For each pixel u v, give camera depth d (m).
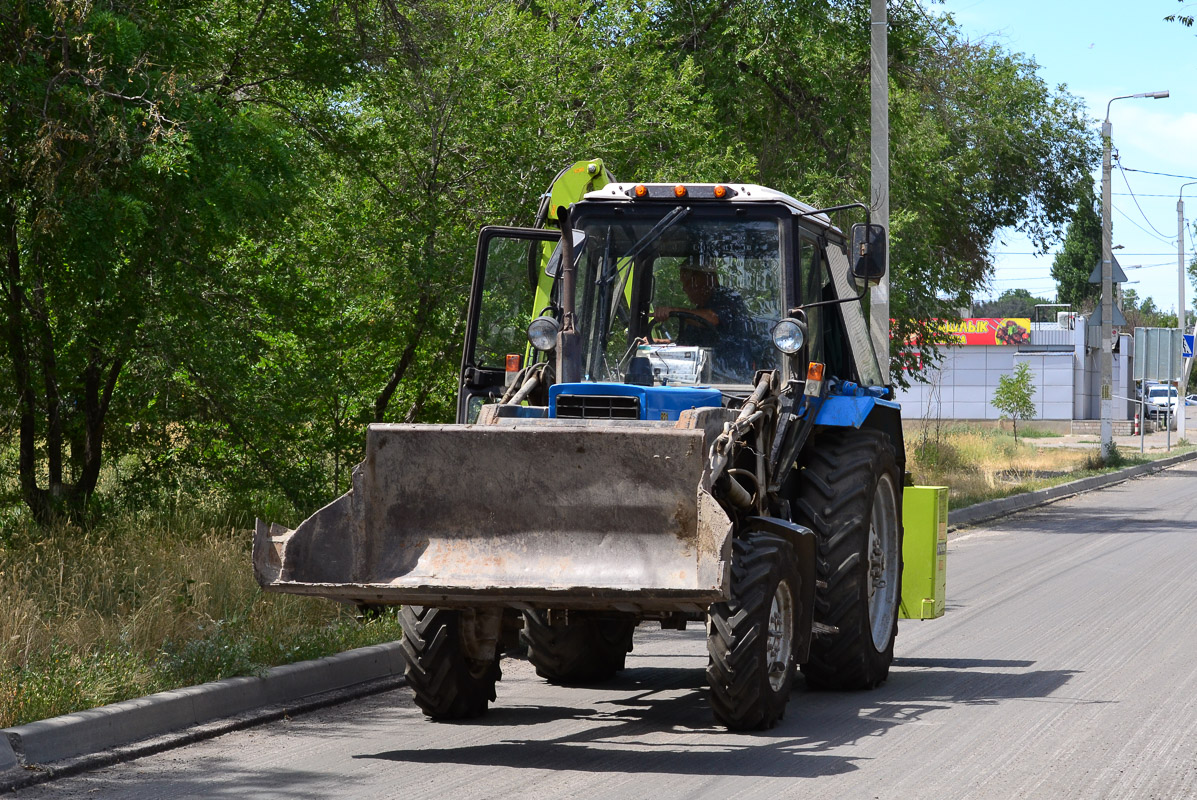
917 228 39.50
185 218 17.52
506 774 11.02
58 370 20.45
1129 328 144.62
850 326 16.28
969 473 49.81
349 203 25.09
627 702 14.34
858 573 14.59
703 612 12.07
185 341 20.22
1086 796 10.34
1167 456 70.62
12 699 11.55
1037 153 52.62
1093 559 28.06
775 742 12.25
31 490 20.94
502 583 11.41
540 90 26.30
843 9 38.09
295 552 11.54
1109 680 15.22
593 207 14.85
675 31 36.75
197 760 11.46
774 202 14.48
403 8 24.48
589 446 11.49
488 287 16.08
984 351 117.81
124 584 16.19
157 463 23.33
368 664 15.09
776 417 13.75
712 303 14.48
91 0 16.27
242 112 18.75
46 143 15.20
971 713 13.57
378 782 10.73
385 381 26.72
